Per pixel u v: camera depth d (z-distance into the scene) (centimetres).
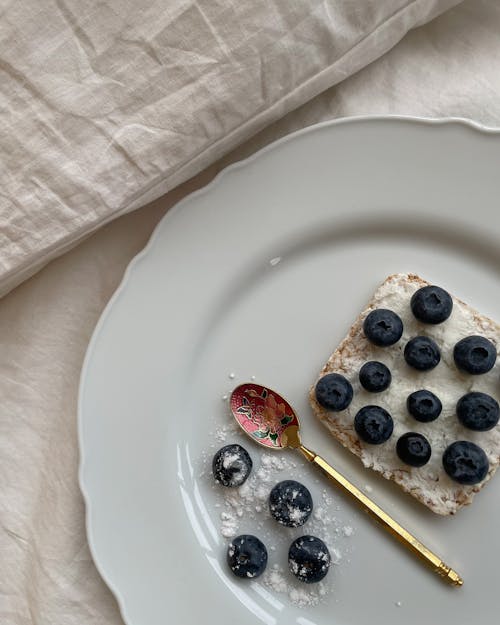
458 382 33
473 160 33
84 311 35
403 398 33
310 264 35
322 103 35
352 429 33
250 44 30
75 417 35
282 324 34
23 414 36
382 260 34
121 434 34
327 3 30
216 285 34
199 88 31
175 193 35
